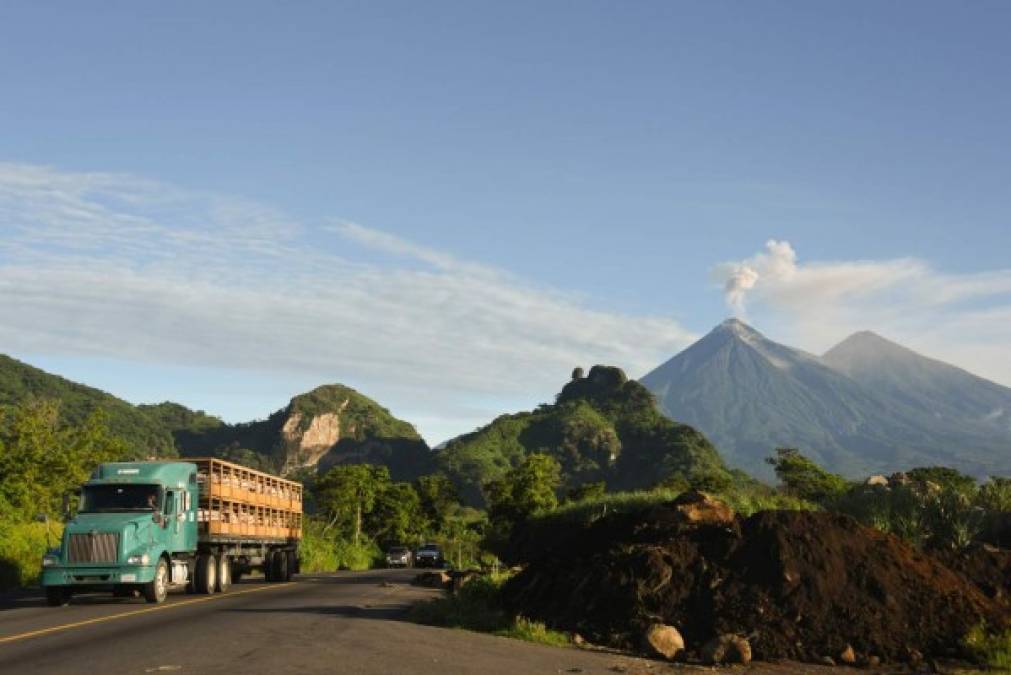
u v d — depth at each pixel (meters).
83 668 11.89
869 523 21.91
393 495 102.94
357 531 87.19
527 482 84.56
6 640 14.80
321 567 58.59
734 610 15.59
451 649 14.24
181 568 24.12
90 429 52.53
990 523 21.88
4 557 29.56
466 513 175.75
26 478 46.91
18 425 49.66
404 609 21.23
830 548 16.47
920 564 16.55
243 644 14.19
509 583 20.23
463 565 80.88
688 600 16.19
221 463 27.22
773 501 27.53
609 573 17.34
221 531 26.75
